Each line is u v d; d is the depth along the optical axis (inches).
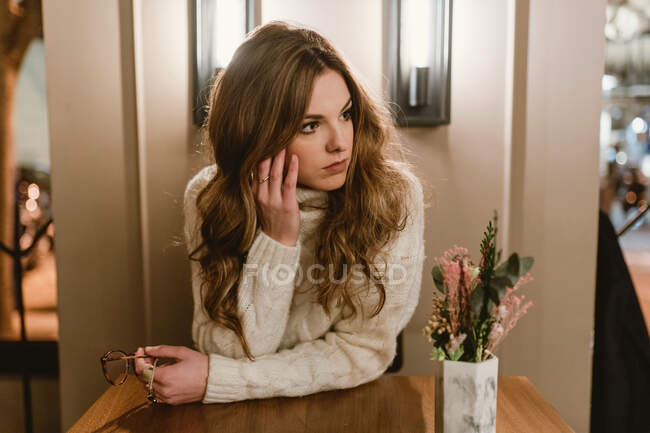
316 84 32.5
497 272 27.4
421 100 47.4
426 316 51.6
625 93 225.9
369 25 48.3
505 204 49.7
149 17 48.0
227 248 37.4
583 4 47.3
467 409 27.7
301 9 48.1
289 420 33.4
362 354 37.7
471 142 49.4
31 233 59.9
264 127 33.2
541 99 48.4
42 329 60.7
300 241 39.1
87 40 47.9
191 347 51.6
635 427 49.4
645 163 249.6
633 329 49.8
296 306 41.1
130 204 49.6
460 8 48.1
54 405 58.8
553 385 51.3
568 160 48.9
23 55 57.1
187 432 31.9
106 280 50.5
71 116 48.7
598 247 51.6
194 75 47.6
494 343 29.6
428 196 49.8
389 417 33.8
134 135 49.1
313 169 34.3
